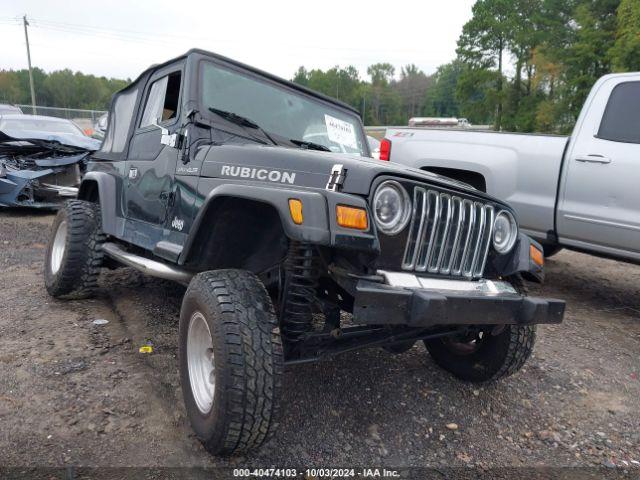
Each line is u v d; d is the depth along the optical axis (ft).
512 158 17.35
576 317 16.10
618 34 105.70
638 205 14.58
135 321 13.41
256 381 7.29
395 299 7.46
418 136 19.95
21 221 27.68
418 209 8.36
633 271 22.34
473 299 8.03
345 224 7.29
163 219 11.03
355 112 13.71
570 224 16.06
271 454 8.32
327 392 10.37
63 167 29.76
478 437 9.39
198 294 8.05
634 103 15.25
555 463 8.80
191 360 8.54
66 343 11.90
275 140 11.18
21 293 15.53
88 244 14.16
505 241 9.62
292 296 8.16
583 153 15.74
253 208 8.82
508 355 10.19
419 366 11.85
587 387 11.51
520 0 153.17
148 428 8.75
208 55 11.34
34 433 8.42
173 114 12.21
